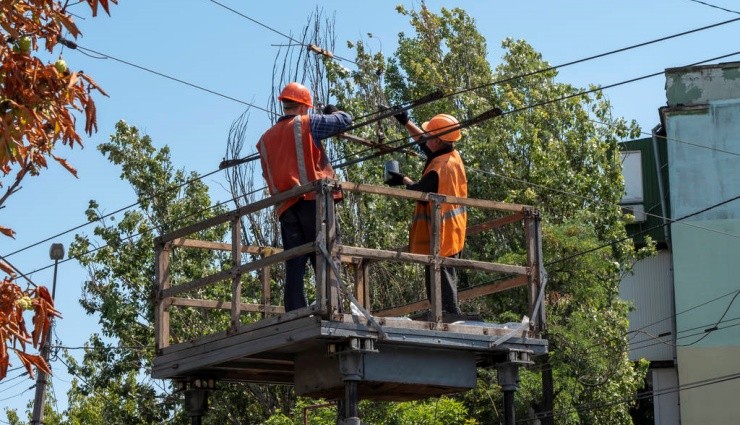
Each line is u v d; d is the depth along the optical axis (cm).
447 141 1139
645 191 3759
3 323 757
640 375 2931
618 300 2920
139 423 2992
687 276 3259
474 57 3384
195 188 3064
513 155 3039
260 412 3002
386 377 988
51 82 772
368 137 2909
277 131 1050
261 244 2788
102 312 2955
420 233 1109
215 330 2822
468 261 1035
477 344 1020
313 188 966
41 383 2292
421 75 3300
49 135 791
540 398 2736
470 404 2769
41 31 790
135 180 3028
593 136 3081
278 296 2852
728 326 3209
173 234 1105
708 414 3189
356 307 960
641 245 3728
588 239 2781
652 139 3747
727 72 3300
